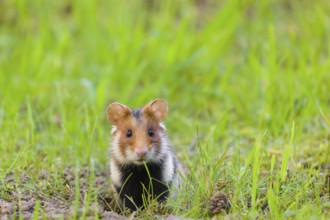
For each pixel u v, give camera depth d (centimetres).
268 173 1084
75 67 1622
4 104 1379
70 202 1005
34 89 1484
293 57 1584
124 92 1502
